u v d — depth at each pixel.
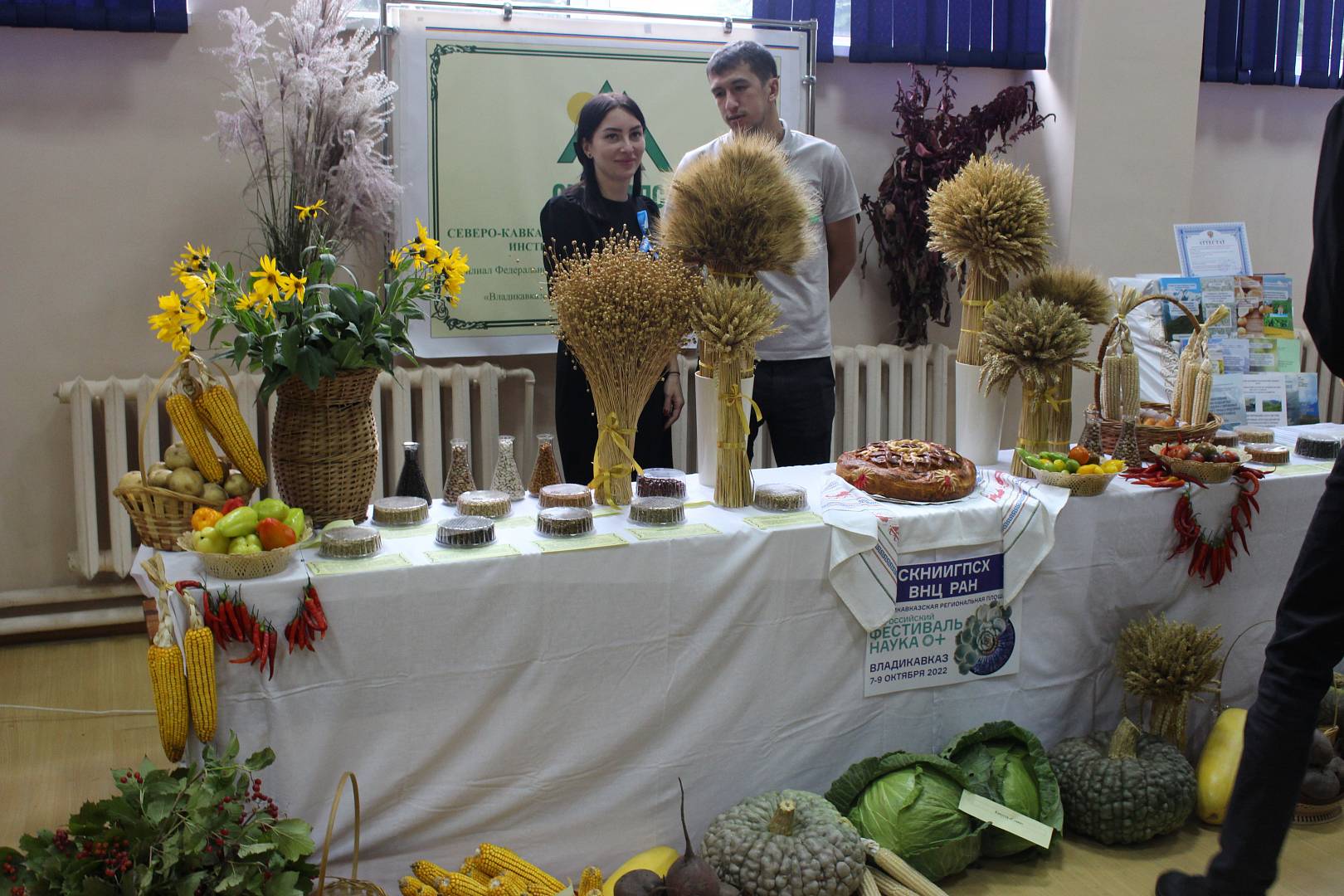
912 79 4.16
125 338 3.48
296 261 3.16
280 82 3.13
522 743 1.95
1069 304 2.52
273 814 1.73
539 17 3.60
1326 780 2.38
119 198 3.41
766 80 3.11
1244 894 1.77
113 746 2.81
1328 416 4.87
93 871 1.61
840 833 1.95
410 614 1.83
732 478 2.21
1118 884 2.14
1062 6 4.15
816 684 2.17
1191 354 2.58
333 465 1.98
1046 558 2.33
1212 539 2.49
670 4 4.01
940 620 2.24
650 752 2.05
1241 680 2.64
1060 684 2.42
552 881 1.88
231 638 1.71
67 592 3.46
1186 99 4.27
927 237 3.97
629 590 1.97
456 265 2.07
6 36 3.25
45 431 3.45
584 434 3.26
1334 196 1.73
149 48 3.37
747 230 2.13
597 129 3.35
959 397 2.61
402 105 3.51
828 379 3.28
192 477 1.87
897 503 2.24
